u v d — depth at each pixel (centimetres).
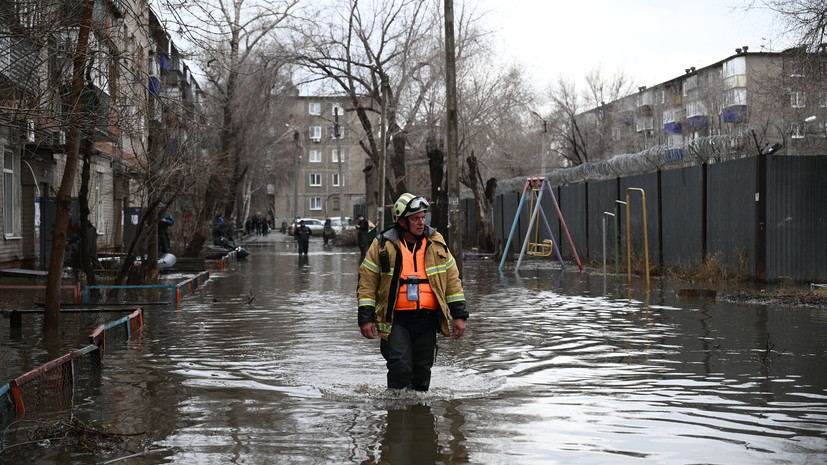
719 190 2069
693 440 575
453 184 2106
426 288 710
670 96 7181
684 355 938
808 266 1914
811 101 2053
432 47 3909
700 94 6625
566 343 1040
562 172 3034
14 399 660
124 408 680
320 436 588
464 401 704
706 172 2130
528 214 3391
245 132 3431
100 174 3438
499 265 2805
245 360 923
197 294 1861
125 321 1129
